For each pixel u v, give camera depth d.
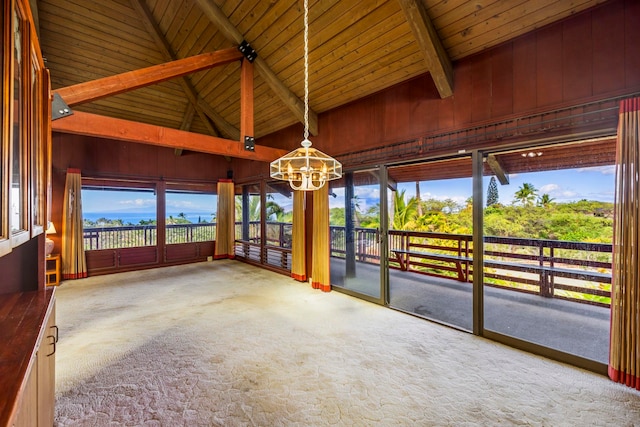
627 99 2.08
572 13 2.36
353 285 4.54
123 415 1.83
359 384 2.16
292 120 5.17
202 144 3.72
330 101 4.37
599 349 2.50
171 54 4.68
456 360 2.50
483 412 1.87
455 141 3.12
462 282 3.85
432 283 4.07
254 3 3.43
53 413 1.69
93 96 2.93
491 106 2.86
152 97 5.30
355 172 4.44
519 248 2.93
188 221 7.11
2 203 0.96
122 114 5.40
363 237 4.38
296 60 3.91
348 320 3.38
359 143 4.13
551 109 2.49
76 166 5.41
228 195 7.37
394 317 3.48
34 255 1.85
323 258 4.58
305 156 2.51
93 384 2.15
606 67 2.23
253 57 4.04
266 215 6.34
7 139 1.00
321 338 2.91
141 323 3.28
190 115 5.86
